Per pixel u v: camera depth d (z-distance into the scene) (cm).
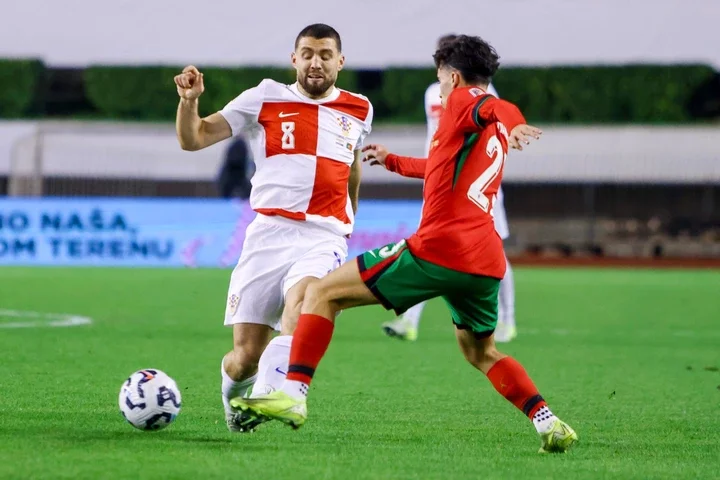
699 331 4597
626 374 3262
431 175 1912
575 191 9512
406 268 1889
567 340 4188
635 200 9512
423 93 10475
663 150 9669
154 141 9825
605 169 9106
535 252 9362
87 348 3569
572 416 2483
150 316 4712
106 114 10712
